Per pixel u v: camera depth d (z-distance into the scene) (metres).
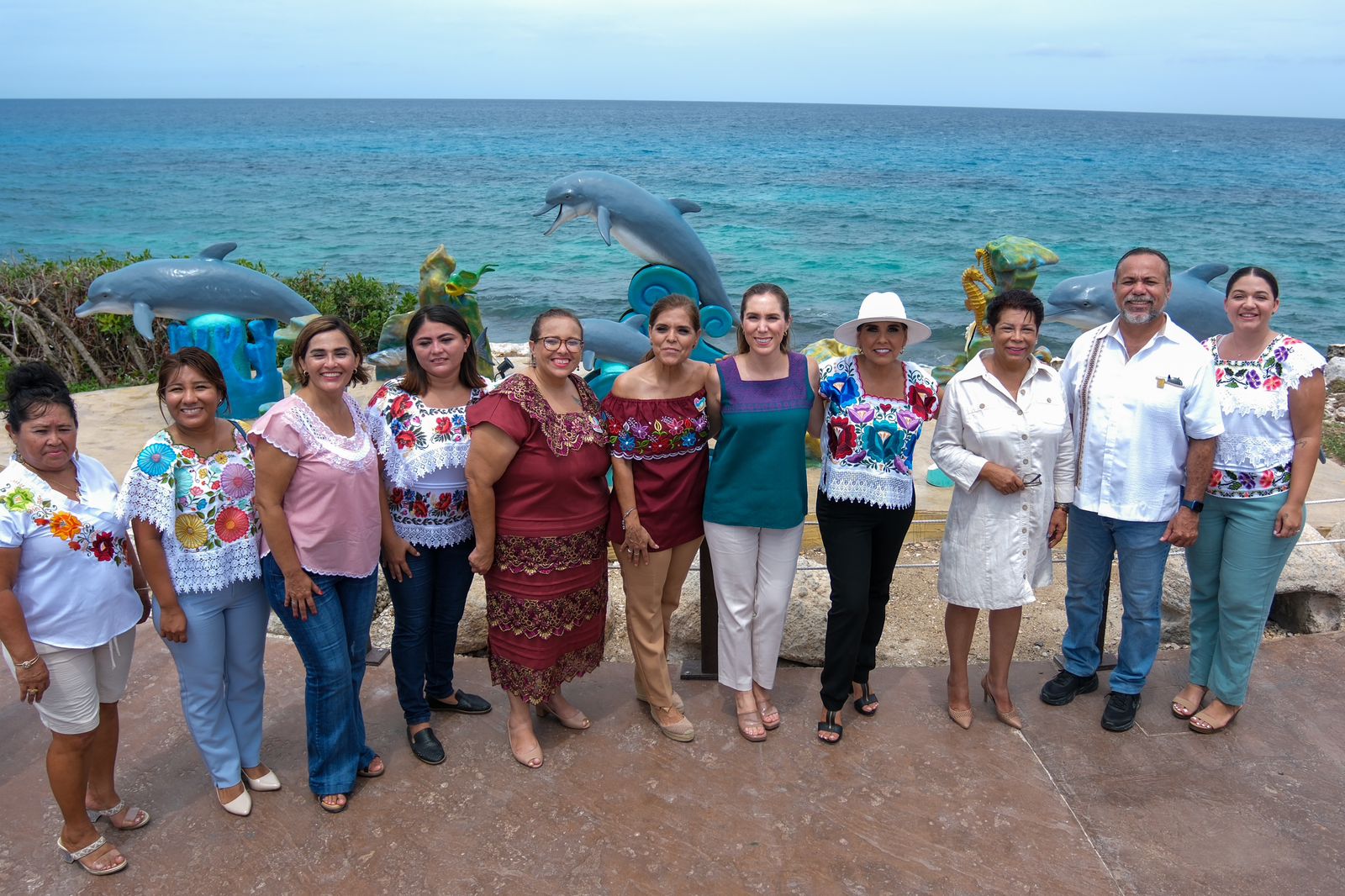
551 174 54.62
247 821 3.11
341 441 2.94
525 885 2.84
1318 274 24.92
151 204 40.94
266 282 7.23
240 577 2.92
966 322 18.77
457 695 3.72
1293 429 3.41
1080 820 3.14
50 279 9.99
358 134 106.81
